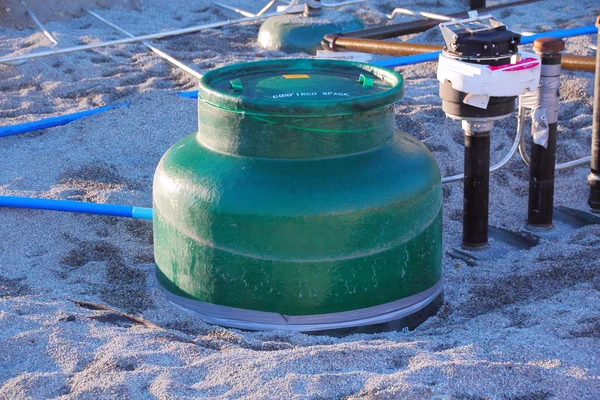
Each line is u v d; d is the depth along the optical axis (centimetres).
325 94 311
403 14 827
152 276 350
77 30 802
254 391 247
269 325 299
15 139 526
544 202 402
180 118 538
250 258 292
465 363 255
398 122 527
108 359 267
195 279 306
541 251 375
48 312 304
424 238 309
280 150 294
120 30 780
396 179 298
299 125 290
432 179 312
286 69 353
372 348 271
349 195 287
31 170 470
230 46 747
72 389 254
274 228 286
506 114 355
